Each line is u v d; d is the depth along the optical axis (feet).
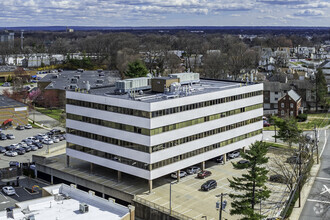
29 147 410.93
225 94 315.17
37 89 636.48
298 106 527.40
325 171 331.57
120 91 308.60
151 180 267.59
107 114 284.61
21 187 313.73
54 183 320.29
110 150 286.87
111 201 204.74
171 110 272.72
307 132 454.81
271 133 448.65
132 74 561.02
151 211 246.68
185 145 286.66
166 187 279.69
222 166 324.39
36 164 333.83
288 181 271.49
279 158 344.08
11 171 334.85
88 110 297.12
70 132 313.12
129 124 271.69
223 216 238.07
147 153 264.31
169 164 277.23
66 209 202.49
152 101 271.08
